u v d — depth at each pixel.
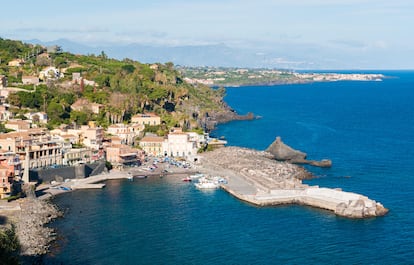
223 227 174.38
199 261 146.12
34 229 166.62
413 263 144.88
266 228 173.12
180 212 191.75
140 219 183.00
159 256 149.25
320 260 146.62
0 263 105.25
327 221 180.38
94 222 179.38
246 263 144.62
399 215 187.25
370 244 158.50
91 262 144.38
